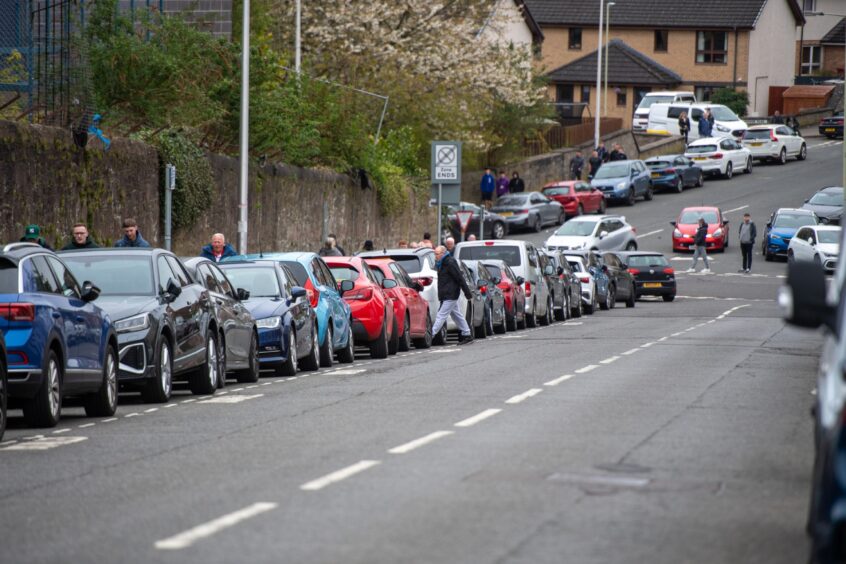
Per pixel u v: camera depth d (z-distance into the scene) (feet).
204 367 154.40
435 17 489.67
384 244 437.58
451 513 75.05
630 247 489.67
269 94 334.24
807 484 85.61
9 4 230.07
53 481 89.86
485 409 128.06
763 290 413.18
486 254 304.50
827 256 438.40
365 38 466.29
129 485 87.35
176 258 156.66
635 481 86.02
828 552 49.85
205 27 342.03
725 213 574.56
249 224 324.39
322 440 107.24
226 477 89.35
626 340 242.37
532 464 92.89
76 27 270.05
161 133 276.21
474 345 242.37
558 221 561.84
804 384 155.53
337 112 403.34
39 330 117.70
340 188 393.29
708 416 122.21
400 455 97.66
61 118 232.94
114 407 134.51
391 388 152.97
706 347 221.25
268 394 151.84
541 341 246.27
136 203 257.34
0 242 204.13
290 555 64.59
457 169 337.72
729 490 83.15
